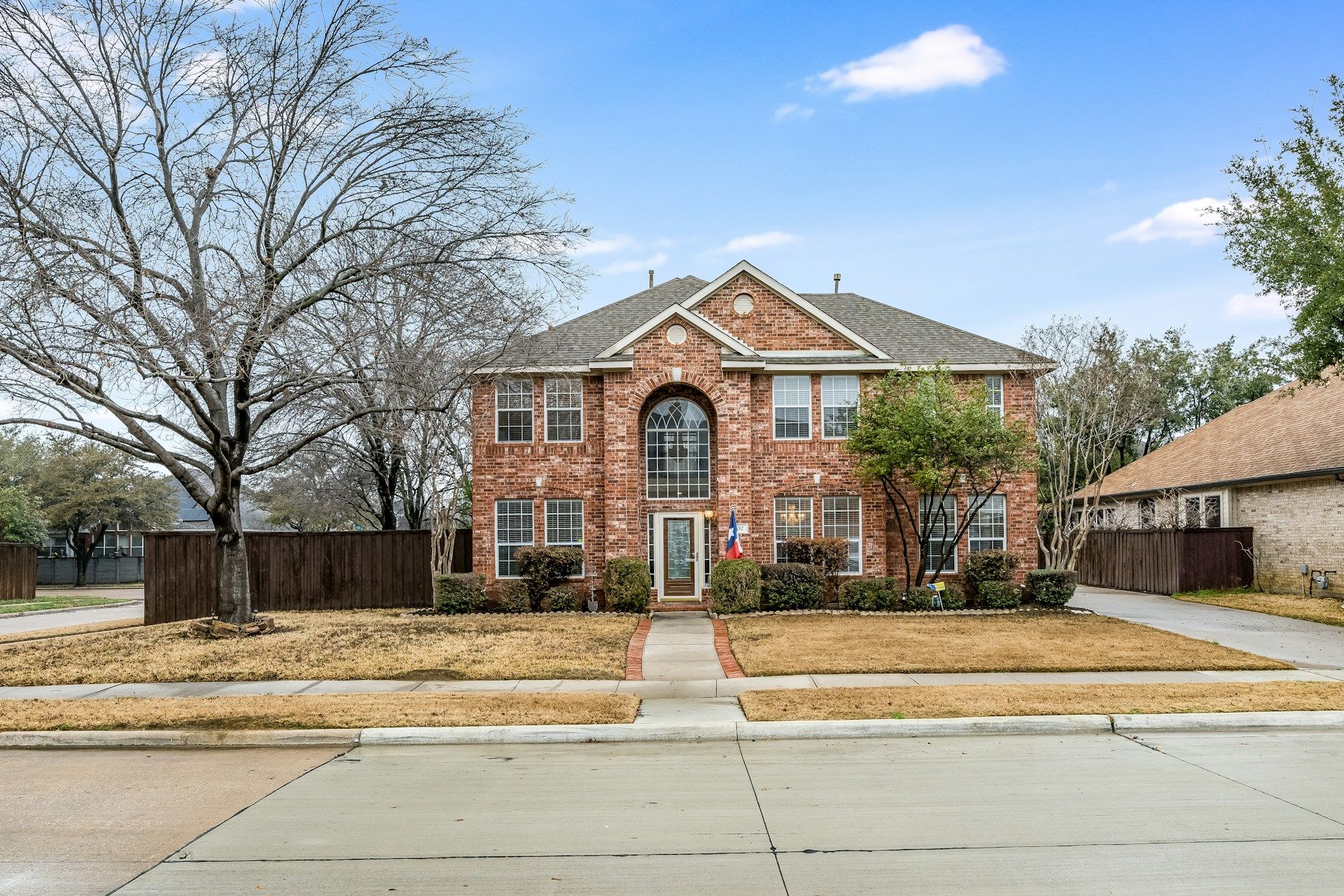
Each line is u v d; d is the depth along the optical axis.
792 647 16.69
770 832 7.30
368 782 8.99
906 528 23.91
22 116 16.06
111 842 7.19
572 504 23.97
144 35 17.05
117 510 52.56
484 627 19.56
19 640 19.88
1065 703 11.80
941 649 16.27
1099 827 7.31
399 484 33.94
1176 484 31.17
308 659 15.65
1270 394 33.91
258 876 6.39
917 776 9.00
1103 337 27.80
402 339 18.53
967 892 5.98
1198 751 9.95
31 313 15.22
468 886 6.17
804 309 24.59
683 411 24.30
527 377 24.03
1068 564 26.41
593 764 9.70
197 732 10.80
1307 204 18.23
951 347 25.27
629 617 21.25
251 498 43.75
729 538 22.70
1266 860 6.54
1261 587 27.44
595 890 6.08
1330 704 11.64
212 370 16.53
